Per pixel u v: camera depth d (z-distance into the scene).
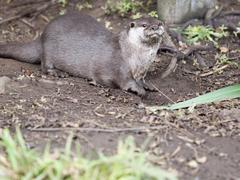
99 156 6.82
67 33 11.31
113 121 8.63
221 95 9.53
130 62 10.84
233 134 8.26
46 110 9.13
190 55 12.27
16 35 13.09
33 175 6.36
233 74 11.62
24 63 11.75
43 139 7.85
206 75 11.60
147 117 8.83
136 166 6.30
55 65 11.44
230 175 6.98
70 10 13.98
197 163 7.23
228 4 14.02
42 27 13.44
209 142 7.91
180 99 10.55
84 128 8.17
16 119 8.64
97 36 11.16
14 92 9.98
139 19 10.79
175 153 7.45
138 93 10.71
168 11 13.01
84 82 11.07
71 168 6.35
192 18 13.29
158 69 11.83
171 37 12.75
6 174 6.35
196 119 8.85
